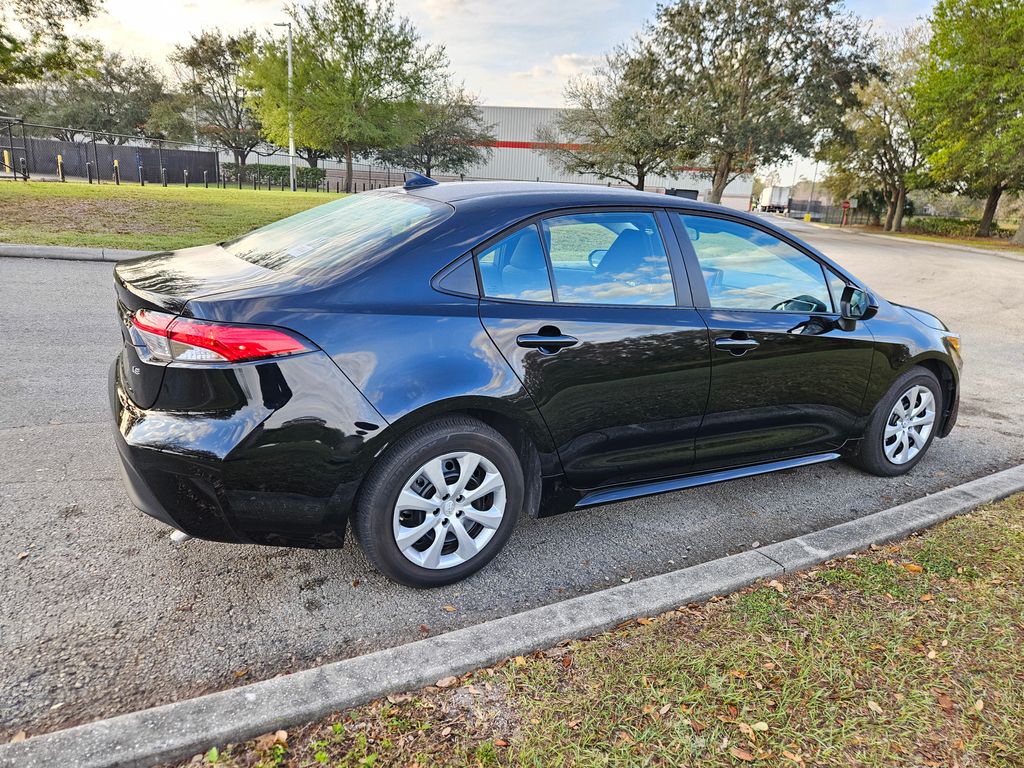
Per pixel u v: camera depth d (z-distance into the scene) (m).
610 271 2.99
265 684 2.06
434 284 2.59
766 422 3.47
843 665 2.34
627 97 35.19
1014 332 9.71
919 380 4.05
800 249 3.63
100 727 1.85
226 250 3.08
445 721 2.01
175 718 1.90
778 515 3.66
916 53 43.94
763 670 2.30
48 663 2.22
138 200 15.81
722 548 3.29
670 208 3.22
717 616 2.59
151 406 2.34
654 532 3.41
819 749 1.99
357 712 2.03
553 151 42.34
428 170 51.84
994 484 3.87
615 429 3.00
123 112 53.56
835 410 3.73
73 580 2.66
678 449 3.24
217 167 40.00
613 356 2.88
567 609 2.54
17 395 4.45
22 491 3.28
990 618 2.64
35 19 16.53
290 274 2.53
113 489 3.37
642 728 2.02
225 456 2.26
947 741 2.04
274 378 2.28
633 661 2.31
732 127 32.34
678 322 3.06
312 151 48.53
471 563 2.80
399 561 2.63
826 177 56.03
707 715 2.09
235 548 2.97
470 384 2.55
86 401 4.46
